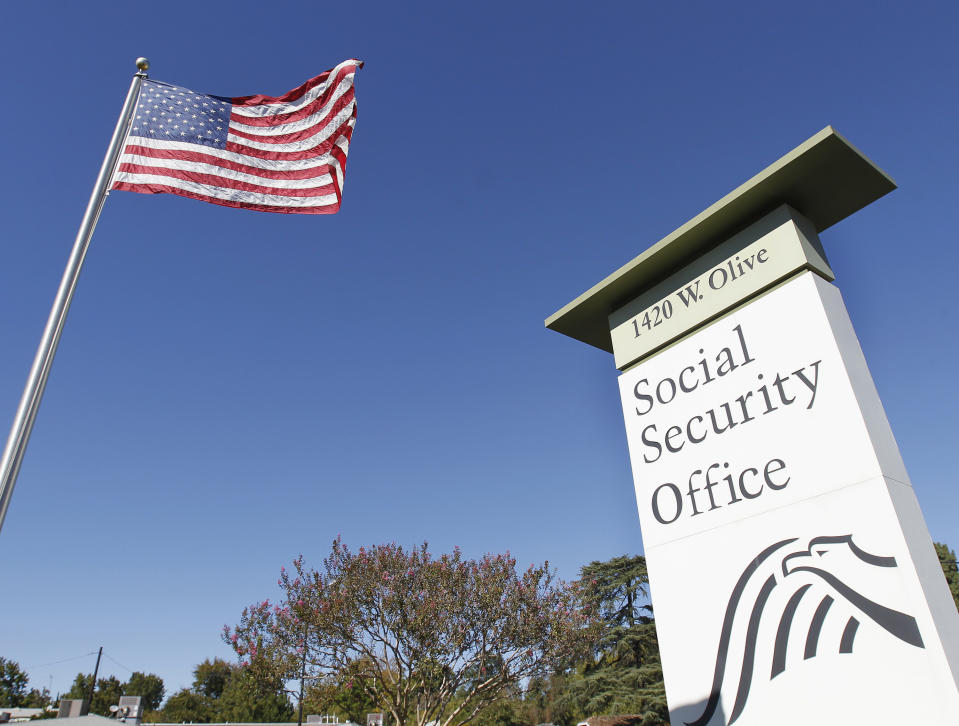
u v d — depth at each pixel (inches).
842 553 192.9
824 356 216.1
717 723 206.7
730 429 236.7
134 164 262.8
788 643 196.9
